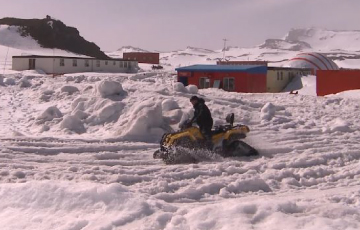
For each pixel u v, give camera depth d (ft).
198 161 31.78
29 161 29.89
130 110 48.06
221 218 16.71
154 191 23.58
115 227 16.25
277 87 145.38
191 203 21.85
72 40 411.95
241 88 112.06
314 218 16.63
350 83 103.65
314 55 215.31
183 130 32.86
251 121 47.98
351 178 27.45
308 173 27.94
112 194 18.51
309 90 132.36
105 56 425.69
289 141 39.29
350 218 17.22
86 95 59.41
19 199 18.83
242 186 24.52
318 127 46.62
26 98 69.21
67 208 18.11
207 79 116.16
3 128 48.44
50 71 198.90
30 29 396.98
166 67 335.88
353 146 36.99
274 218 16.69
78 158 31.45
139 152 34.42
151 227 16.20
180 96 59.00
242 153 33.68
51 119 50.44
